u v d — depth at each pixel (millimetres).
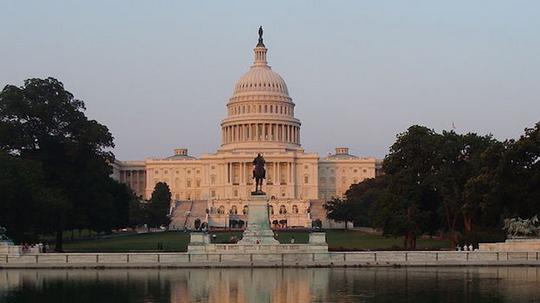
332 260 80875
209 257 82438
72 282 64125
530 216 99812
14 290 58219
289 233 186000
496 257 82125
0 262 80250
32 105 120000
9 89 121000
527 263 79500
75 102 128750
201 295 54344
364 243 131125
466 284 60031
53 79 125000
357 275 69125
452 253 81938
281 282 62938
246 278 66812
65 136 124562
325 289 57406
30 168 111062
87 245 130875
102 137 125125
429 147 110875
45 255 80812
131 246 125438
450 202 108250
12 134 119062
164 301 51250
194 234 88438
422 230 108375
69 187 123250
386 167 115625
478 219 109375
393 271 73562
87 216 126000
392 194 108688
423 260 81250
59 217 112812
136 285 61344
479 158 107438
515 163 97250
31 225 114312
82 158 125062
